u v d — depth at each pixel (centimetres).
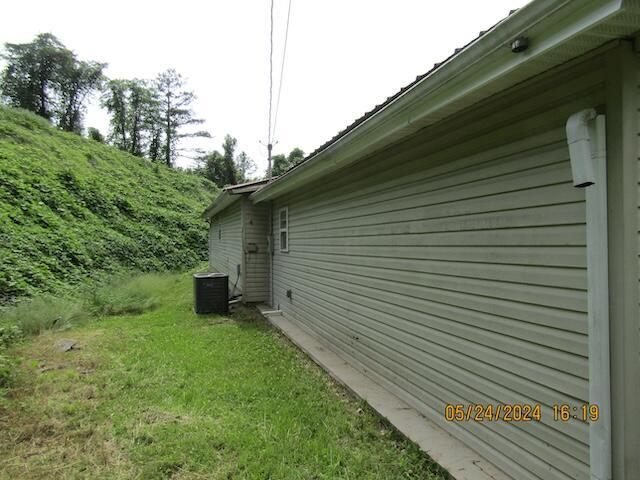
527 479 204
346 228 445
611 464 158
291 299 671
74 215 1286
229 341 547
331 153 384
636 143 159
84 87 4041
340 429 290
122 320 694
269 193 663
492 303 230
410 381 318
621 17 132
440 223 279
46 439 278
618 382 157
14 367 415
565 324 183
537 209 199
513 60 167
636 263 158
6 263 834
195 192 2547
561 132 185
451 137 265
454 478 218
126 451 261
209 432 284
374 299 379
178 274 1392
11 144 1534
